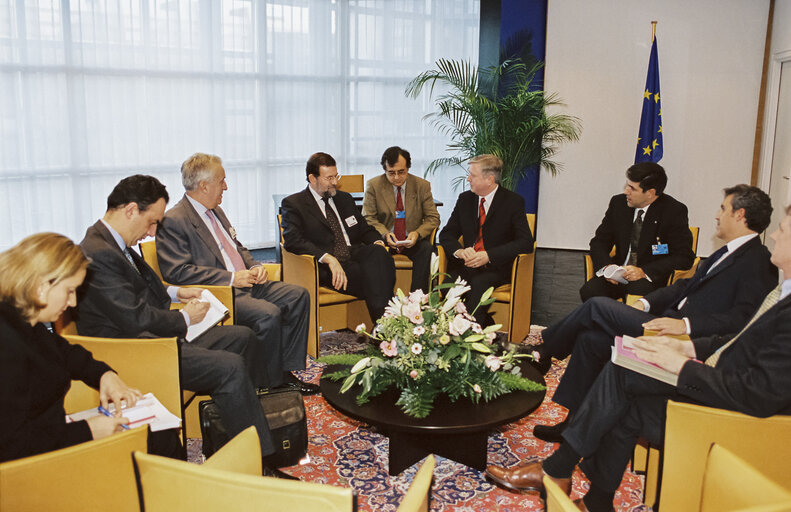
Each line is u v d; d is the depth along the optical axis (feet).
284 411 9.21
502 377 8.97
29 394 5.72
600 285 13.39
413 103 25.62
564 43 23.85
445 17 25.13
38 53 18.97
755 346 6.79
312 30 23.61
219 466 5.38
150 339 7.81
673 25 22.71
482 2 24.62
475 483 8.89
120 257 8.74
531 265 14.29
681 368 6.79
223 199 23.25
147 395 6.98
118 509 5.32
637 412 7.38
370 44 24.64
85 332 8.85
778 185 21.49
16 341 5.62
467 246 14.57
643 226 13.33
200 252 11.46
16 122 19.01
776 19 21.49
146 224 9.13
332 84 24.39
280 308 11.82
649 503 7.65
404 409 8.26
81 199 20.45
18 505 4.90
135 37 20.45
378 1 24.43
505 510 8.27
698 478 6.28
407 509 4.34
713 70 22.59
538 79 24.54
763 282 9.02
